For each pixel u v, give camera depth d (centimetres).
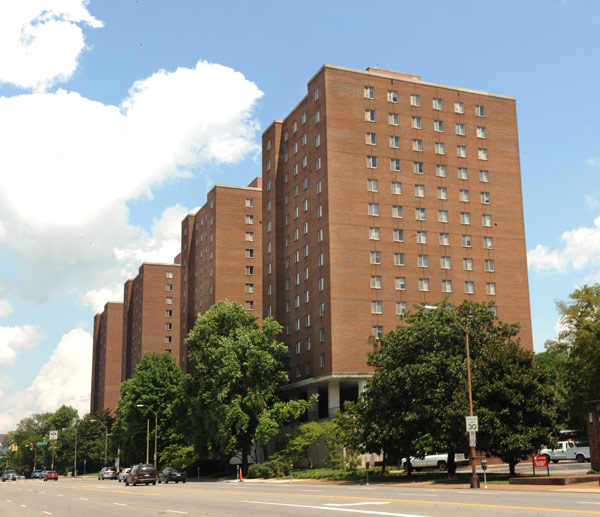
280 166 9275
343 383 7850
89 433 16212
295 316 8444
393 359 4966
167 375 10300
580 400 6312
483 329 4950
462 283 8144
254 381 7425
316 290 7906
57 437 17550
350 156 7938
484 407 4222
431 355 4691
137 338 16300
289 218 8862
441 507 2184
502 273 8381
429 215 8156
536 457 3809
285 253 8912
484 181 8556
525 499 2452
